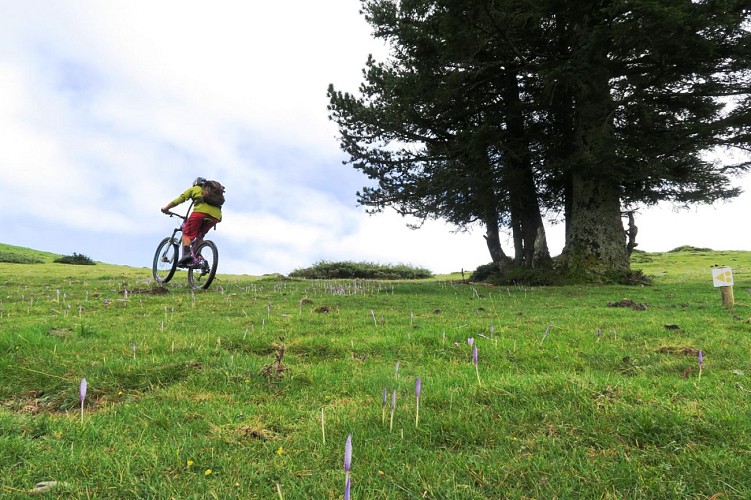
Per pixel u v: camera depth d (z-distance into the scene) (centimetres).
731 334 599
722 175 1883
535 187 2138
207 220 1212
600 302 1051
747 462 236
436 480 227
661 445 261
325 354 511
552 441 266
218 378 397
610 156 1490
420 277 3209
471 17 1496
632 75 1711
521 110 1947
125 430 290
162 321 667
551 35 1739
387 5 1955
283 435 287
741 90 1722
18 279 1586
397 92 1900
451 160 1923
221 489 218
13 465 237
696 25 1336
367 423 296
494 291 1366
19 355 443
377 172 2169
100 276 1822
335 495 213
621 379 385
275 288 1387
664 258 3941
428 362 479
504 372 429
